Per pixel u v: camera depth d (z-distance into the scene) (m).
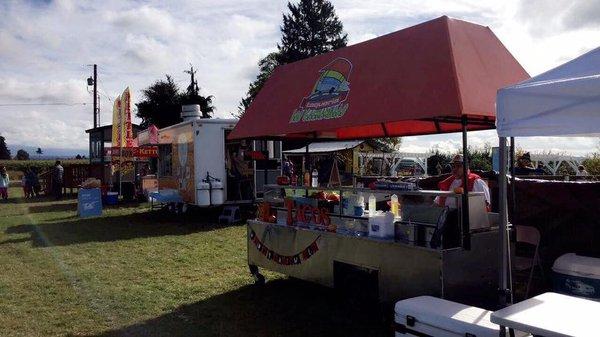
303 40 50.16
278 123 5.66
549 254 5.35
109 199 16.30
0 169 20.67
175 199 12.23
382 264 4.26
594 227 5.10
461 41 4.40
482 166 18.45
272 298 5.42
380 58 4.87
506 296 3.60
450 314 3.22
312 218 5.16
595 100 2.88
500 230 3.59
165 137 13.86
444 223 3.88
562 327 2.47
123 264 7.22
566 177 8.86
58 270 6.88
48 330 4.57
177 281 6.21
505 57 4.67
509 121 3.31
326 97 5.18
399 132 6.65
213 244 8.73
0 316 4.95
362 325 4.54
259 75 43.41
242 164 12.05
